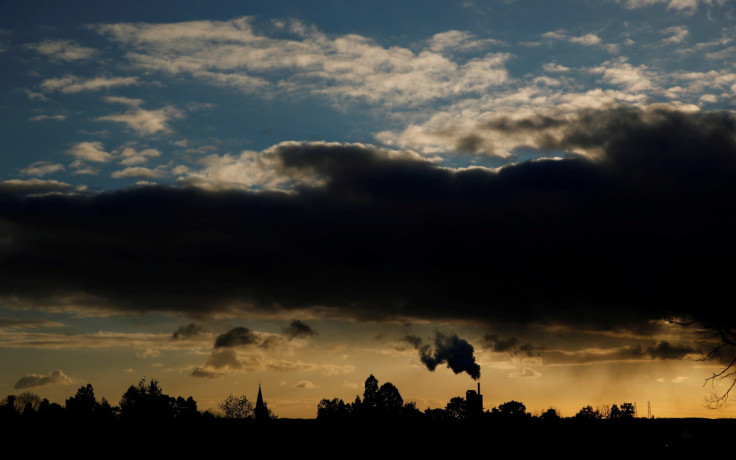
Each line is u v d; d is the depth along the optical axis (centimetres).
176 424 17900
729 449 8644
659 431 10544
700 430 9219
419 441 15062
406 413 19588
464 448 13712
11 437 16225
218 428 17638
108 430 17325
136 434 17012
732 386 3684
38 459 14612
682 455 8962
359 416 19000
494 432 14362
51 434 16625
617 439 11131
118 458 14725
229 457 14650
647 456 9531
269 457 14500
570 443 12056
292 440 16138
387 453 14250
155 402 18750
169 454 15075
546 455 11919
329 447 15212
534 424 14162
